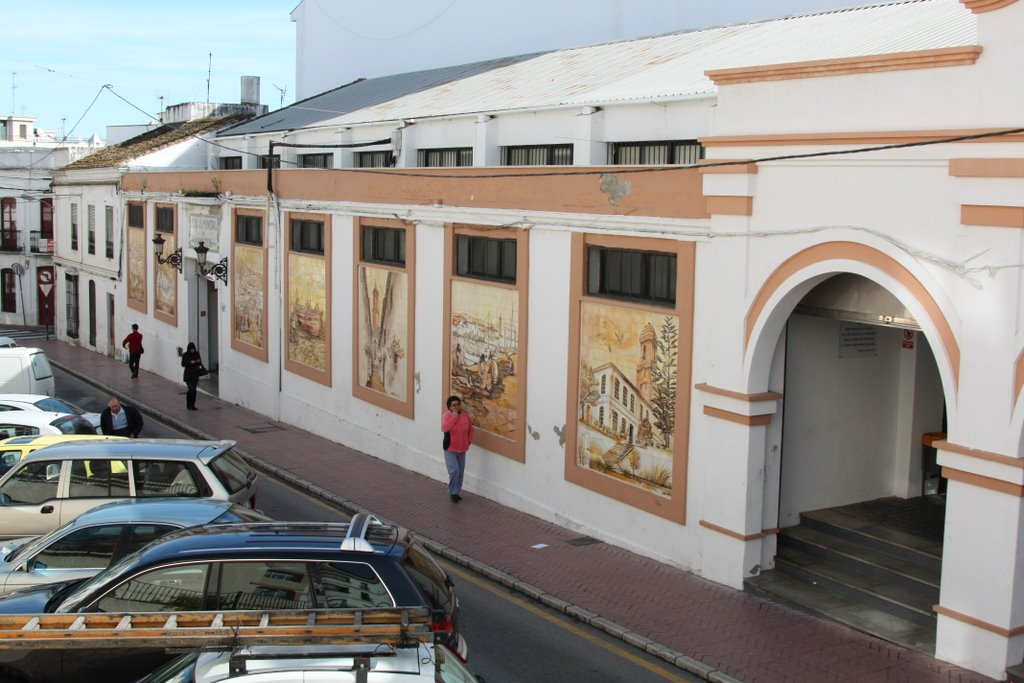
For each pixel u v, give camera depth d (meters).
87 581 8.65
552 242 15.01
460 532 14.91
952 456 9.70
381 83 31.22
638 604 11.82
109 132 44.72
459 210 17.00
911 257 10.01
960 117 9.62
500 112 19.16
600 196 14.04
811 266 11.08
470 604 12.12
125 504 10.52
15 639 5.79
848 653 10.30
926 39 12.83
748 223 11.80
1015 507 9.27
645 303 13.48
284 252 23.64
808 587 11.91
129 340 31.48
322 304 22.11
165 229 31.39
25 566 9.79
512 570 13.12
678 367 12.88
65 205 41.34
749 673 9.90
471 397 17.22
